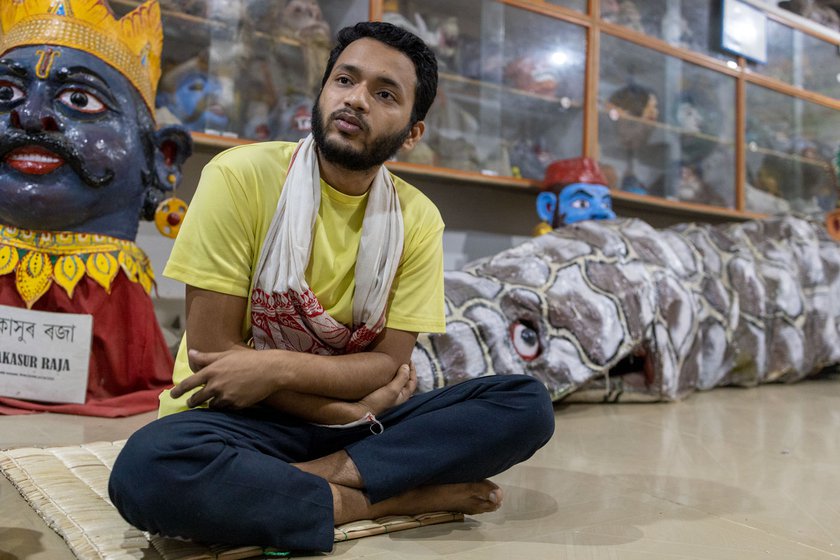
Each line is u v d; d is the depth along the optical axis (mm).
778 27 5988
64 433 2379
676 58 5336
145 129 2967
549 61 4855
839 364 4457
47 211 2705
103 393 2834
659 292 3412
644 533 1587
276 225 1538
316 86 4051
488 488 1674
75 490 1727
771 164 6121
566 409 3156
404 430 1555
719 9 5594
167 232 3148
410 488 1594
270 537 1373
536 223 5051
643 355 3340
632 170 5219
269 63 3908
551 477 2053
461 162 4465
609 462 2234
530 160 4750
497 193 4902
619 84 5129
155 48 3055
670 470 2150
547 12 4676
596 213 4250
